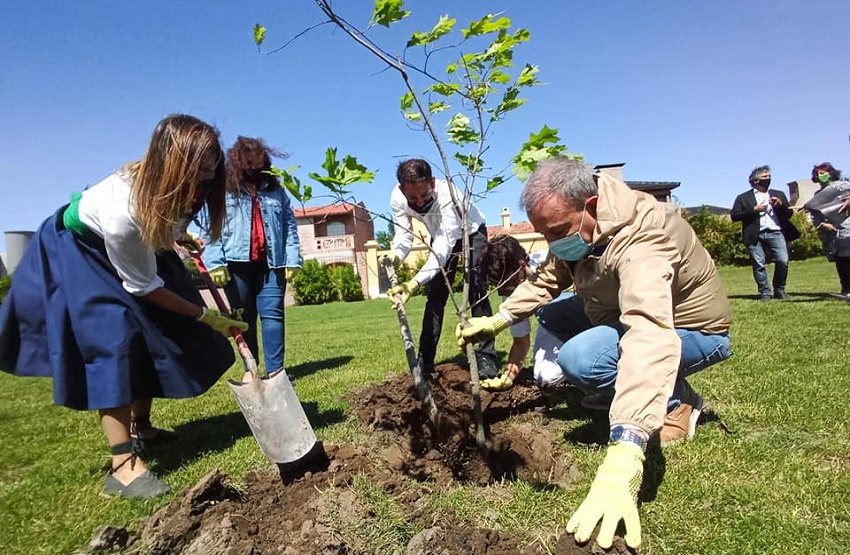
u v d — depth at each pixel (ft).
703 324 8.38
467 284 8.82
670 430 8.85
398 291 10.48
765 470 7.60
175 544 6.21
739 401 10.53
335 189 6.86
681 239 7.77
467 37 7.69
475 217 12.71
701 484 7.25
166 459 9.69
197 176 7.54
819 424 9.10
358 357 19.29
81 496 8.18
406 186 11.42
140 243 7.89
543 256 12.71
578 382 8.72
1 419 13.75
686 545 6.02
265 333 14.03
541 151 7.75
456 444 9.14
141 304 8.48
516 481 8.14
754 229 26.43
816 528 6.22
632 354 6.27
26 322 8.32
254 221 13.38
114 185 7.87
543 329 11.43
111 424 8.27
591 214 7.33
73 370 8.13
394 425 10.66
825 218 25.80
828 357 13.39
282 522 6.60
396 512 6.66
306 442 7.66
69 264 8.14
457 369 12.93
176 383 8.77
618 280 7.70
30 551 6.73
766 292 26.68
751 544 5.98
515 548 6.02
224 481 7.31
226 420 12.18
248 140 13.24
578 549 5.39
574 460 8.48
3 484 9.07
